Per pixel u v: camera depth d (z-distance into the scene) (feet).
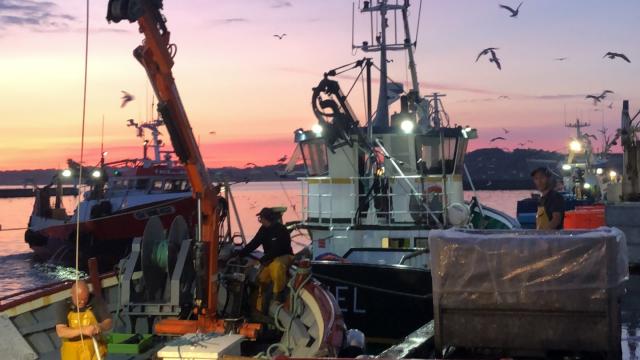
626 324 22.68
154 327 23.38
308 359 14.34
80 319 17.39
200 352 15.33
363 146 43.39
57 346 25.02
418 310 35.42
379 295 36.06
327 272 37.09
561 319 17.15
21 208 409.49
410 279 35.63
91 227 92.22
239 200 388.37
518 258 17.43
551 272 17.20
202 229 23.20
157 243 24.70
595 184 122.83
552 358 17.90
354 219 43.93
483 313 17.71
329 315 24.48
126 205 94.17
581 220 47.03
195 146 22.84
